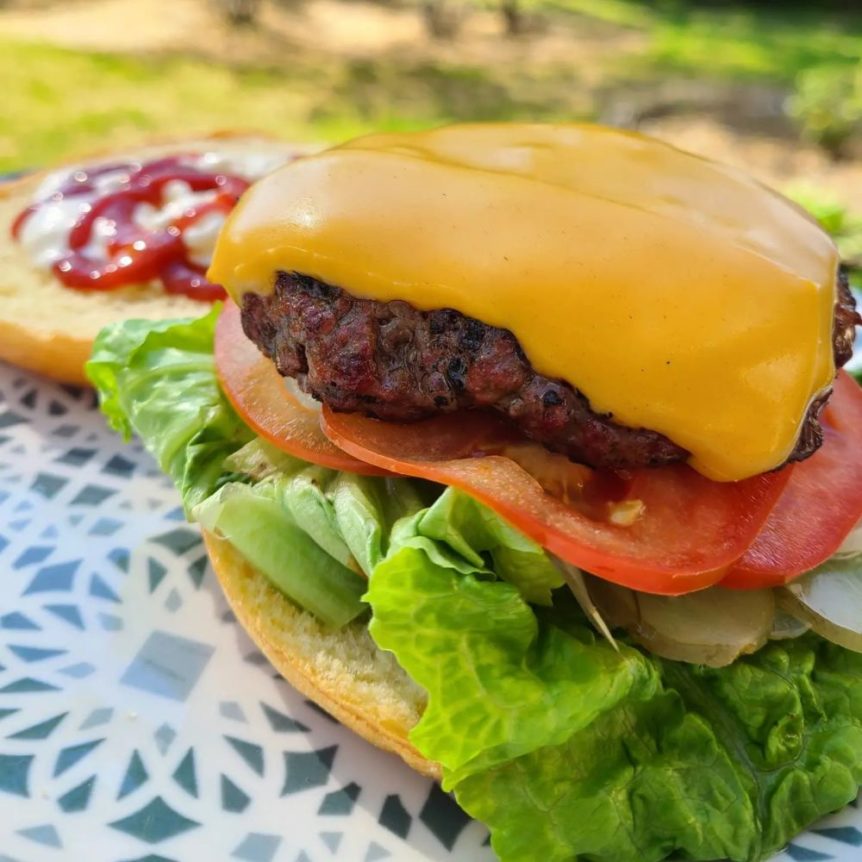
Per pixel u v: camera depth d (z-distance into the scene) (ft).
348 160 0.51
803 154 2.48
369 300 0.47
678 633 0.51
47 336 0.85
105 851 0.49
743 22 4.22
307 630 0.57
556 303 0.44
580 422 0.46
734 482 0.50
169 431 0.63
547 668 0.48
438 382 0.47
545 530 0.46
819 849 0.51
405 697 0.53
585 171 0.52
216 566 0.61
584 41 3.64
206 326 0.70
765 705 0.53
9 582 0.67
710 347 0.44
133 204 1.04
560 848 0.48
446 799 0.54
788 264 0.48
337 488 0.54
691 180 0.53
